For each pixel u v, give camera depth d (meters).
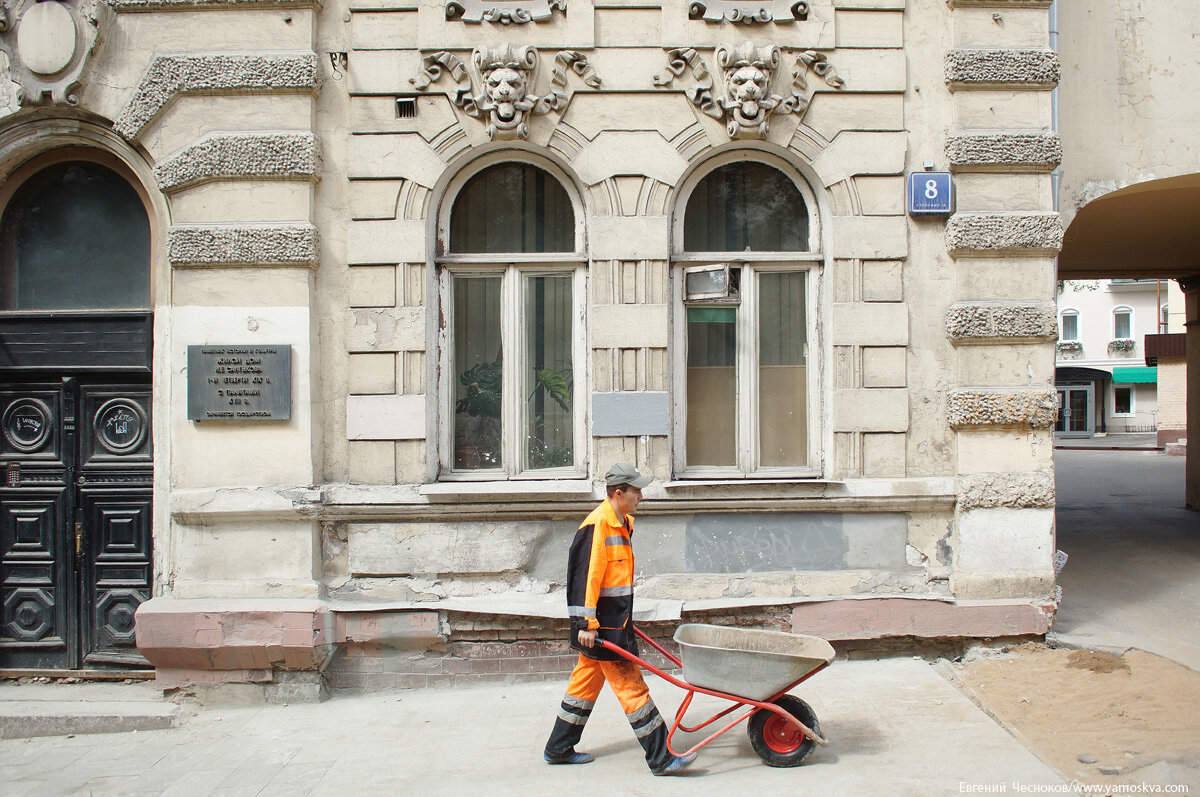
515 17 5.34
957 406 5.31
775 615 5.33
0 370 5.45
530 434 5.64
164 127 5.30
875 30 5.44
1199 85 5.88
